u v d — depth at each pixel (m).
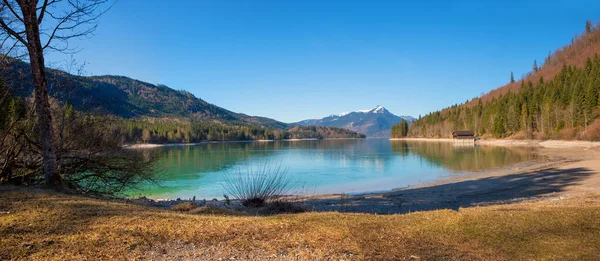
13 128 11.75
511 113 101.62
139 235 6.12
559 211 8.54
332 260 5.43
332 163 48.88
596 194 13.38
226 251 5.73
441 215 8.48
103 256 5.14
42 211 7.01
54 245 5.36
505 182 24.52
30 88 11.52
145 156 18.84
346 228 7.14
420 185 27.27
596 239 6.32
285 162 50.72
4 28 9.58
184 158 57.66
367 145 117.38
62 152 13.50
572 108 76.69
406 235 6.73
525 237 6.53
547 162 37.97
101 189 15.95
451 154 60.19
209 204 14.85
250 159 55.84
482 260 5.45
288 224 7.37
